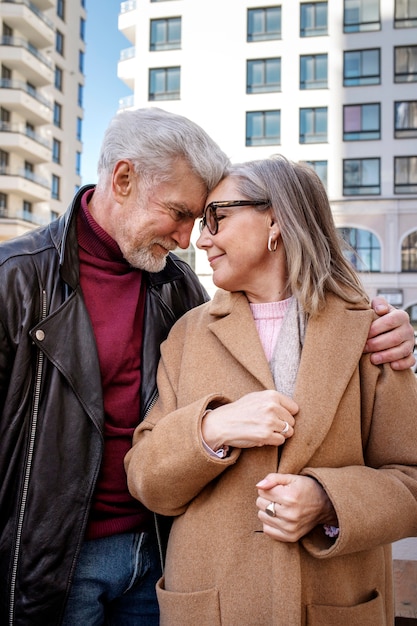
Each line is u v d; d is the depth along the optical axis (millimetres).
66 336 1537
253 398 1312
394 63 23953
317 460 1319
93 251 1671
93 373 1555
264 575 1303
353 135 24219
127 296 1704
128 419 1646
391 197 23828
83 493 1527
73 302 1567
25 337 1505
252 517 1338
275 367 1410
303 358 1364
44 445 1500
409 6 23922
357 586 1331
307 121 24469
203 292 2018
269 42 24625
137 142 1546
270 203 1420
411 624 1770
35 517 1486
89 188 1743
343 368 1351
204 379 1456
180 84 25141
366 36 24094
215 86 24906
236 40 24828
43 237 1643
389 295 23766
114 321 1657
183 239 1637
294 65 24484
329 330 1390
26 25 29078
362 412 1402
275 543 1276
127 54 27734
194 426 1307
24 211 29578
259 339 1431
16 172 28875
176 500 1375
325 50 24344
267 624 1287
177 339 1604
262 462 1336
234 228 1418
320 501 1242
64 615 1581
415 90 23828
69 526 1511
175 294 1880
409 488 1317
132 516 1655
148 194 1561
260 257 1436
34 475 1491
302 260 1415
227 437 1297
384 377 1384
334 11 24297
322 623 1269
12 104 28250
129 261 1653
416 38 23812
